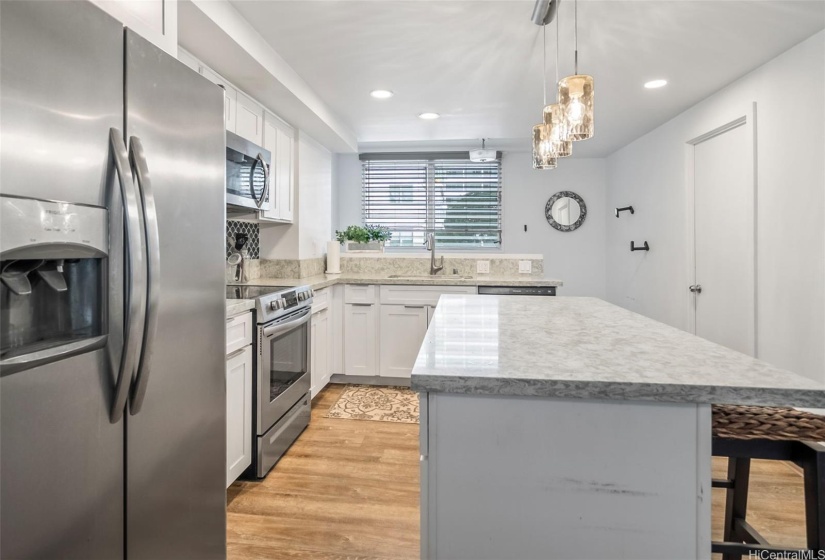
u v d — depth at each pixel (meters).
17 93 0.81
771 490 2.05
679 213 3.58
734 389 0.83
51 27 0.87
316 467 2.29
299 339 2.68
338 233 4.41
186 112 1.28
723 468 2.23
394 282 3.54
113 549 1.05
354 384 3.70
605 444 0.89
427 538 0.93
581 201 5.32
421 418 0.93
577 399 0.89
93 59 0.97
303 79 2.87
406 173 5.39
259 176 2.60
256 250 3.51
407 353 3.58
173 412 1.24
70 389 0.93
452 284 3.48
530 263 3.99
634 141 4.47
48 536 0.89
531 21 2.16
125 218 1.00
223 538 1.51
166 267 1.20
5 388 0.81
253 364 2.16
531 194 5.38
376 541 1.70
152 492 1.17
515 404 0.91
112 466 1.04
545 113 1.85
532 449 0.90
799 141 2.35
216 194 1.44
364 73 2.79
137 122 1.09
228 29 2.00
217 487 1.47
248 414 2.12
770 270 2.57
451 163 5.38
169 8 1.39
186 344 1.29
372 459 2.37
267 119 2.96
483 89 3.07
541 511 0.90
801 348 2.34
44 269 0.95
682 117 3.52
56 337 0.98
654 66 2.65
